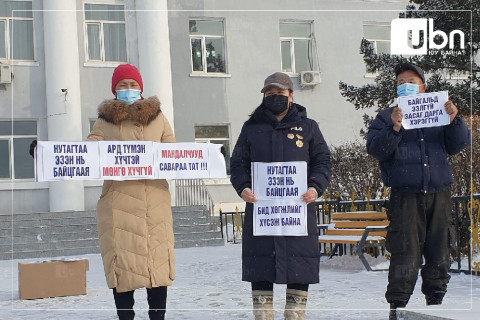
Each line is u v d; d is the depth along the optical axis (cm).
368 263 967
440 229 530
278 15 2392
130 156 539
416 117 525
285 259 495
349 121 2438
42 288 818
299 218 500
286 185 504
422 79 541
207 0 2322
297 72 2431
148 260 521
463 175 1212
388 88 1269
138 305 711
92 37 2203
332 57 2445
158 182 546
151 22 2172
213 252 1483
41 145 525
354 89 1323
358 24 2477
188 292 806
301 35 2444
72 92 2106
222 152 562
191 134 2277
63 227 1777
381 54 1306
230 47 2338
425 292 543
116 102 545
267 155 509
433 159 527
